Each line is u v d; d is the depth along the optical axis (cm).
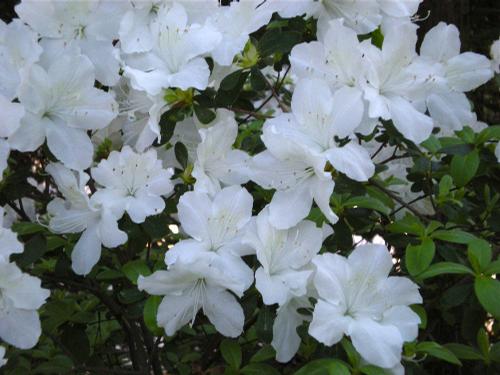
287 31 41
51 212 42
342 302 36
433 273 38
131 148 42
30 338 37
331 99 36
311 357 41
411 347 38
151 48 40
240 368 42
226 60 40
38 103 37
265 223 37
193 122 43
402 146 47
